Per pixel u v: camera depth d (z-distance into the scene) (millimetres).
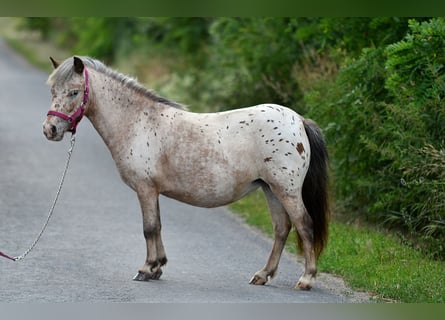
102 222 14492
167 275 11016
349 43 16125
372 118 14008
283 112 10312
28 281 10289
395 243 12867
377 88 14344
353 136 14617
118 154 10508
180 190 10383
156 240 10594
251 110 10336
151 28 34625
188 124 10383
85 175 19094
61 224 14148
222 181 10219
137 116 10508
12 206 15398
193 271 11352
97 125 10594
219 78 25469
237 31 21969
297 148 10156
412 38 11758
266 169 10172
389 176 14016
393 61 11891
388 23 15211
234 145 10188
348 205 15266
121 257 11945
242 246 13328
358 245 12773
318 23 18156
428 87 11992
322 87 16375
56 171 19266
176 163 10281
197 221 15359
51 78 10281
